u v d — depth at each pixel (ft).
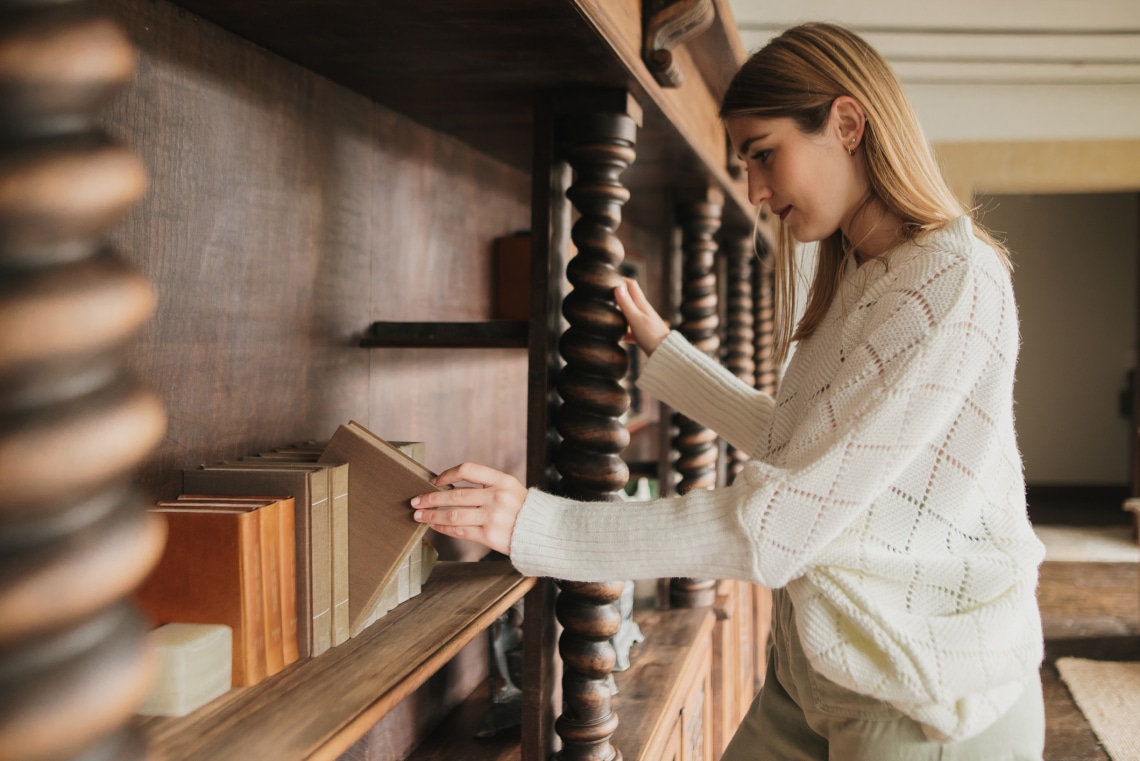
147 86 3.76
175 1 3.87
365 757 5.31
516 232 8.43
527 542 3.77
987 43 17.81
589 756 5.22
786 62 4.04
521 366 8.77
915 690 3.47
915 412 3.46
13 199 1.30
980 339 3.54
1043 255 32.14
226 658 3.01
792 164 4.09
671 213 9.11
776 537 3.53
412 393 6.38
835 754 3.95
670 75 5.28
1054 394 32.30
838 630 3.65
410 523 3.65
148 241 3.78
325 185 5.15
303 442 4.85
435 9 3.92
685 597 9.00
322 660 3.35
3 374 1.30
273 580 3.19
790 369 4.36
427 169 6.52
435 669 3.39
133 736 1.54
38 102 1.35
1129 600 18.48
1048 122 21.45
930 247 3.74
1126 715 12.67
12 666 1.33
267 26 4.20
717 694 9.32
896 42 17.79
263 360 4.59
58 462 1.32
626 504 3.88
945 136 21.70
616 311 5.25
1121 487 31.91
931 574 3.59
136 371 3.72
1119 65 19.31
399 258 6.11
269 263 4.63
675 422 9.38
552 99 5.22
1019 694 3.74
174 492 3.94
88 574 1.36
